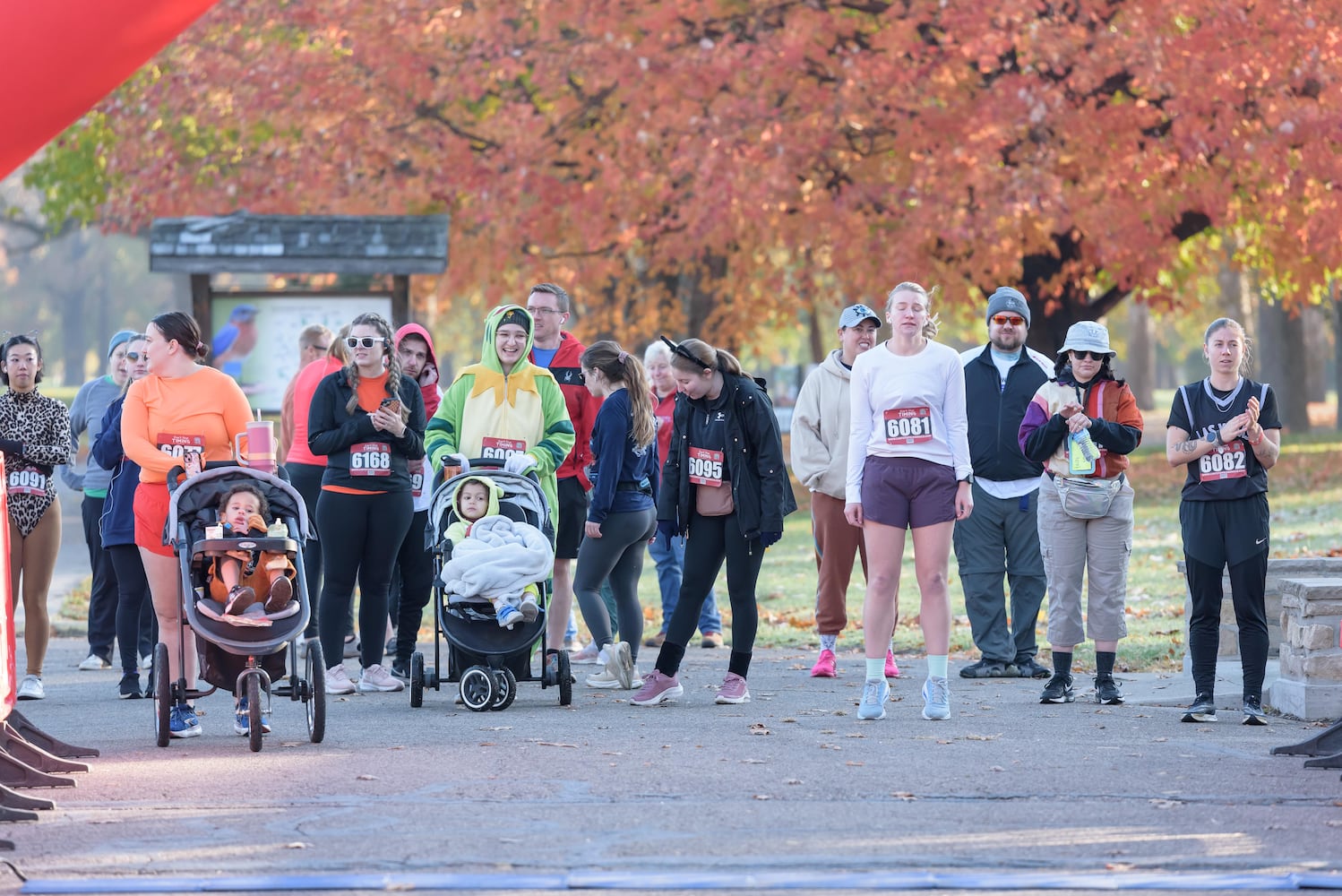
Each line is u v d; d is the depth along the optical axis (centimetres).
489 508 3500
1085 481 3512
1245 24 8275
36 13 2334
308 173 9781
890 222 9075
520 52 9344
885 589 3262
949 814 2228
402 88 9669
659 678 3531
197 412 3150
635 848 2030
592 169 9650
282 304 6731
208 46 9856
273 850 2033
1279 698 3400
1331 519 7675
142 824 2205
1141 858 1958
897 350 3259
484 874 1884
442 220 6888
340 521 3641
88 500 4403
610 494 3753
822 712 3378
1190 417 3281
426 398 4272
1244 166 8462
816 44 8919
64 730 3225
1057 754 2759
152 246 6700
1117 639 3556
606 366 3756
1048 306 9475
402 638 3947
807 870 1908
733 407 3431
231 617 2886
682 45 9194
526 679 3484
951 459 3247
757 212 8806
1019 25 8256
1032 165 8331
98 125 11106
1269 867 1917
